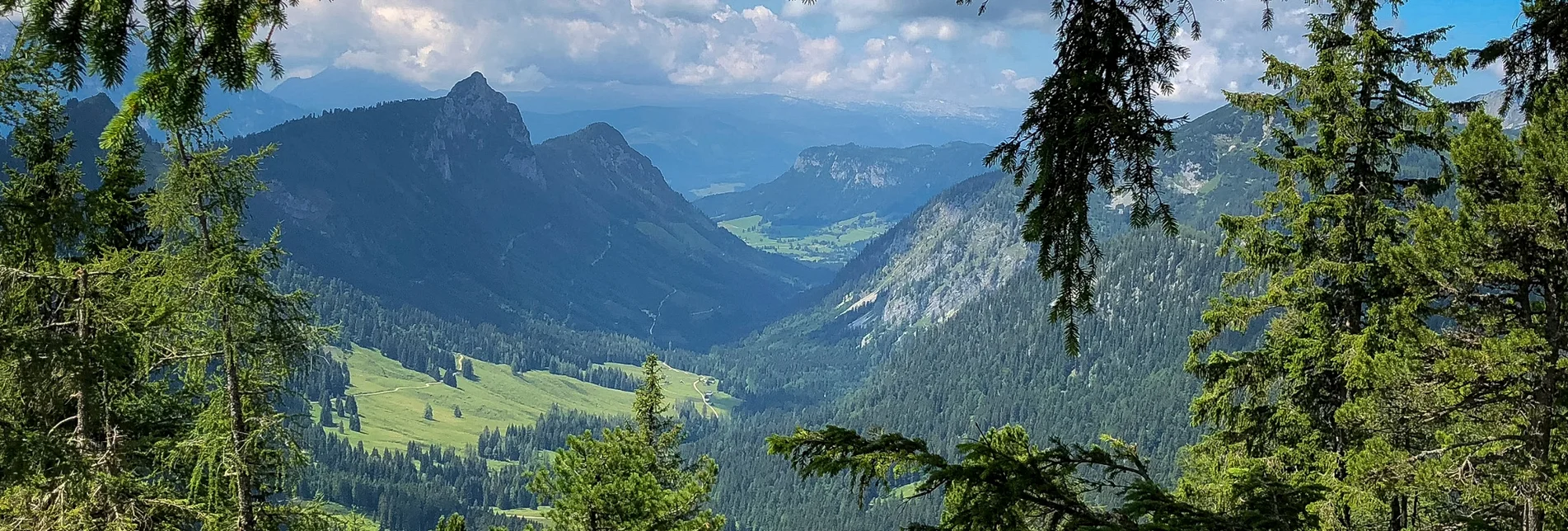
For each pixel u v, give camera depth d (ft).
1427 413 42.19
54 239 31.63
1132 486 22.39
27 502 38.60
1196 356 54.90
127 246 49.60
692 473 76.74
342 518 53.52
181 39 14.82
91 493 39.40
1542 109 33.86
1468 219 39.14
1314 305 48.57
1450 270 39.96
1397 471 40.52
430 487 516.32
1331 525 41.32
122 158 46.37
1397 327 41.88
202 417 46.16
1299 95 49.67
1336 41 48.52
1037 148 18.80
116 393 43.68
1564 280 39.09
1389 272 45.39
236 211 44.32
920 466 22.00
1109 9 17.84
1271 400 54.29
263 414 46.96
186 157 42.16
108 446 42.29
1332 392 50.70
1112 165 18.07
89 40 14.26
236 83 15.05
